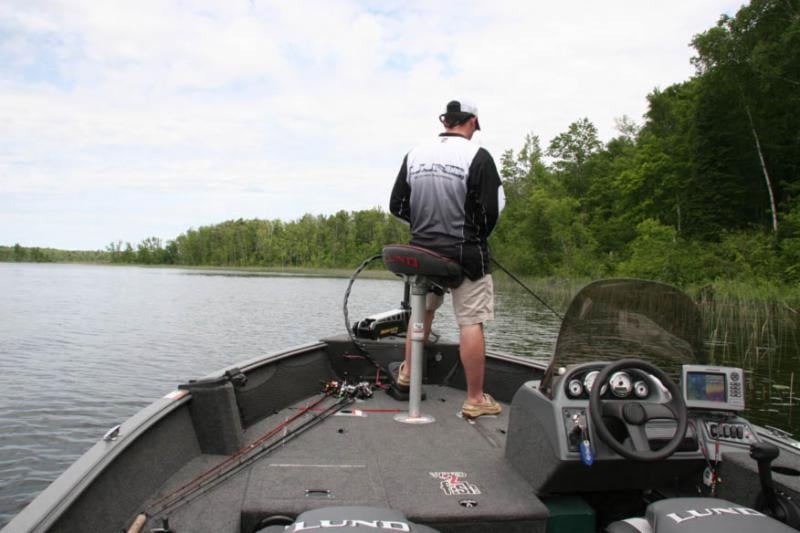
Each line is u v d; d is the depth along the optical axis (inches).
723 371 97.3
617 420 95.0
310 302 1445.6
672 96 2361.0
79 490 74.2
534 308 1086.4
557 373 100.8
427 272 128.0
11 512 265.1
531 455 99.7
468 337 136.8
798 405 373.7
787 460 92.7
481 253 131.6
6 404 440.8
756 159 1569.9
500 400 172.1
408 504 91.1
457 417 145.9
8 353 674.2
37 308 1283.2
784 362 515.8
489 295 137.2
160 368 586.9
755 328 628.4
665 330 101.7
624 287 100.1
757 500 86.4
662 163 1894.7
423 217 131.6
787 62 1325.0
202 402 116.5
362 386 164.7
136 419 98.2
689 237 1646.2
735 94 1491.1
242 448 119.6
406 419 141.1
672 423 96.7
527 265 2228.1
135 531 81.8
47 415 412.8
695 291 1139.3
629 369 92.4
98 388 495.2
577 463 90.4
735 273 1272.1
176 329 895.7
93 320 1031.6
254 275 4271.7
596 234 2348.7
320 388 171.2
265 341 770.8
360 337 180.9
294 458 113.3
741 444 96.1
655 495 103.0
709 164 1617.9
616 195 2486.5
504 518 89.6
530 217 2325.3
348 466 106.7
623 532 72.4
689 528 66.5
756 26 1393.9
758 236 1416.1
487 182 127.8
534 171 2925.7
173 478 104.2
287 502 87.7
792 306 924.6
